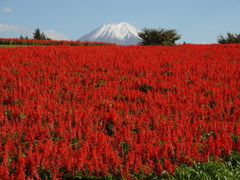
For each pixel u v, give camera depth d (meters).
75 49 23.48
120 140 8.31
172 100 12.06
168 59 19.86
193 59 20.33
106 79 15.00
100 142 8.17
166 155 7.68
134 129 9.80
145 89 14.02
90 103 11.68
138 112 11.16
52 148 7.57
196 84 14.72
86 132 8.92
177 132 8.95
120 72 16.33
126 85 14.19
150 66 17.44
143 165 7.27
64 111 10.31
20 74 14.98
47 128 8.77
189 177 6.96
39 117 9.72
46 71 15.88
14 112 10.20
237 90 13.73
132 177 7.07
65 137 8.48
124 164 7.51
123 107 11.33
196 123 9.83
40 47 24.69
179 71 16.58
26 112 10.23
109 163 7.29
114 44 38.41
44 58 19.28
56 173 6.88
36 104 11.08
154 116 10.37
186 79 15.41
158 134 8.99
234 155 8.12
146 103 11.97
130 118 10.16
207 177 6.88
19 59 18.44
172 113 11.23
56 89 12.95
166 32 59.97
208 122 10.38
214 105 12.35
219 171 7.15
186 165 7.50
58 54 20.75
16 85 13.26
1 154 7.54
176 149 7.89
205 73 16.78
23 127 9.26
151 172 7.23
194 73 16.41
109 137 8.76
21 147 7.91
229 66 18.00
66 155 7.31
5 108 10.91
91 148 8.12
